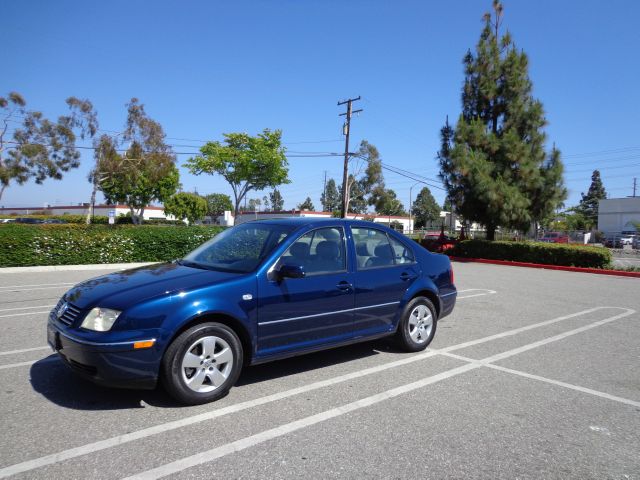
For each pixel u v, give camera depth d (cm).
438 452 325
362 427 362
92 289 413
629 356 578
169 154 2805
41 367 484
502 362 541
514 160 2323
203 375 393
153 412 379
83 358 362
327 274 478
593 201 8975
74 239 1502
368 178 6253
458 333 684
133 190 4431
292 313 444
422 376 484
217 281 409
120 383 363
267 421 368
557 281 1416
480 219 2459
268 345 432
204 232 1752
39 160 2539
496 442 343
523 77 2455
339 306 482
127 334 361
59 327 391
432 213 9881
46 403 393
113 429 348
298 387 445
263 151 2952
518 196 2236
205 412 382
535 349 602
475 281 1370
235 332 418
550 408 409
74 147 2647
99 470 292
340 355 555
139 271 466
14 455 308
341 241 505
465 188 2416
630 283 1400
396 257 560
